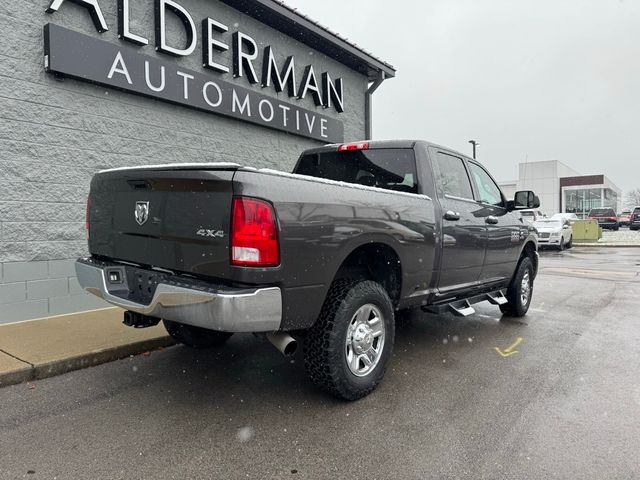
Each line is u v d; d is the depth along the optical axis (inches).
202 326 111.0
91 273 144.0
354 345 134.5
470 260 190.1
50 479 96.0
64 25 216.4
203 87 273.4
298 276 116.0
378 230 138.6
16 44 201.6
